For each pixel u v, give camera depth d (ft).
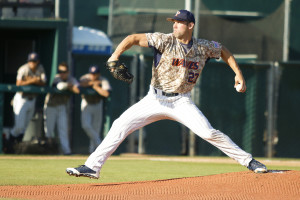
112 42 164.76
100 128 140.46
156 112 61.05
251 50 161.99
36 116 132.16
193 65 59.98
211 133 60.49
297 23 167.02
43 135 132.26
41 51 147.95
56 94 131.95
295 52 167.02
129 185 59.77
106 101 141.59
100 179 73.51
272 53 163.22
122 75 58.75
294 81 159.74
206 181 59.36
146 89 152.97
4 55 151.43
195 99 152.97
